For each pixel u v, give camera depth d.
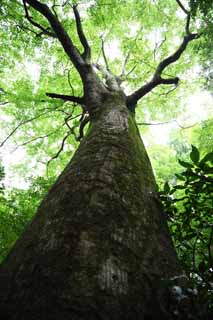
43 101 9.72
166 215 3.02
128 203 2.71
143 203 2.86
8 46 10.36
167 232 2.77
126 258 2.06
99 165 3.22
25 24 9.60
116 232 2.27
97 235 2.17
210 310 1.81
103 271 1.86
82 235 2.15
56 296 1.65
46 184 7.65
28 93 10.16
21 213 6.79
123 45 11.40
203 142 8.70
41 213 2.77
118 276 1.88
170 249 2.51
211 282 2.06
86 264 1.88
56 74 11.09
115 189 2.82
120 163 3.38
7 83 11.66
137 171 3.44
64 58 10.88
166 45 11.37
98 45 11.61
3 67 11.05
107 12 10.70
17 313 1.62
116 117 5.06
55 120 11.67
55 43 10.26
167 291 1.91
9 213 6.70
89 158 3.46
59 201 2.71
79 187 2.81
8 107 11.05
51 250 2.05
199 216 2.75
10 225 6.37
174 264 2.31
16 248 2.39
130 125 5.00
